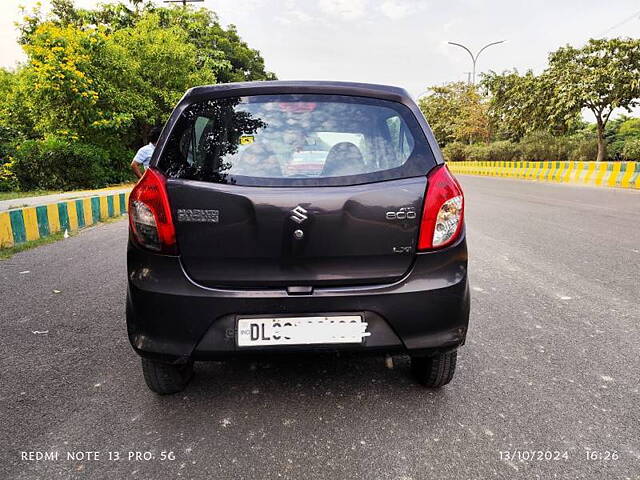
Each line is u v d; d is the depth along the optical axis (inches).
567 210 426.0
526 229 325.1
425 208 90.8
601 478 78.4
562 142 1109.1
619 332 142.0
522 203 486.9
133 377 114.9
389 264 90.9
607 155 991.6
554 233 308.5
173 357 90.3
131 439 89.6
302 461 82.9
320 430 92.3
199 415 97.9
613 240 283.7
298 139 94.0
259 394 106.5
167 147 93.7
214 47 1428.4
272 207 88.0
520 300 172.7
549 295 178.2
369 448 86.6
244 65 1692.9
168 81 734.5
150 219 89.9
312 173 91.5
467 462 82.6
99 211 392.8
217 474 79.7
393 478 78.6
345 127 95.7
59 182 553.0
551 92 1020.5
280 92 99.1
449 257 92.4
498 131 1630.2
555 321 151.4
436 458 83.7
